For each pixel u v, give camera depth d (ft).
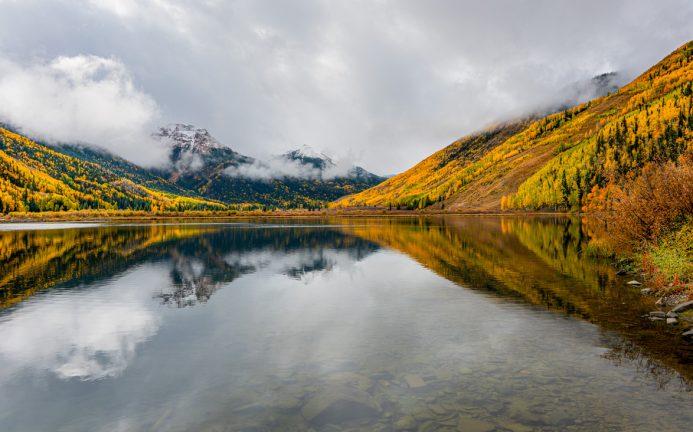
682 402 29.53
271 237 223.51
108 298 73.51
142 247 169.07
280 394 33.47
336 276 94.68
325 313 60.75
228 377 37.58
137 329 54.13
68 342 49.19
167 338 50.08
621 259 88.74
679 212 70.85
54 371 40.16
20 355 44.86
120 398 33.86
